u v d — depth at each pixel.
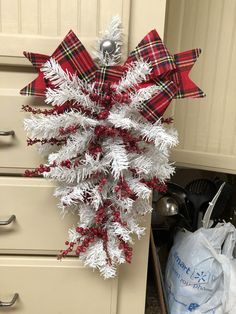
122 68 0.74
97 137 0.75
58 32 0.77
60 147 0.79
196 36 1.01
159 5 0.77
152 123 0.75
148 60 0.74
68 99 0.70
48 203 0.84
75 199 0.77
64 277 0.88
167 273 1.07
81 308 0.91
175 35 1.01
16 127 0.79
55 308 0.90
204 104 1.04
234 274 0.96
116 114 0.71
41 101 0.79
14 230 0.85
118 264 0.86
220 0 0.97
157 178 0.78
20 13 0.76
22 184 0.82
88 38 0.77
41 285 0.89
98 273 0.88
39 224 0.85
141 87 0.73
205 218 1.04
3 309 0.90
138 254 0.89
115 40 0.75
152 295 1.12
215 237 1.00
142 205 0.80
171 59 0.74
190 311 1.00
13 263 0.87
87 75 0.75
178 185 1.20
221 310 0.98
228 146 1.05
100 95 0.73
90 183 0.76
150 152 0.76
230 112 1.03
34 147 0.81
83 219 0.79
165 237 1.29
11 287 0.88
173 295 1.02
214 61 1.01
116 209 0.78
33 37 0.77
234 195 1.21
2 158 0.81
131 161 0.75
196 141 1.07
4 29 0.76
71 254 0.87
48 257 0.88
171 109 1.04
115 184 0.76
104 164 0.74
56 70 0.70
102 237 0.79
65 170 0.74
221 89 1.02
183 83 0.77
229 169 1.07
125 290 0.92
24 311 0.90
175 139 0.72
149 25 0.78
